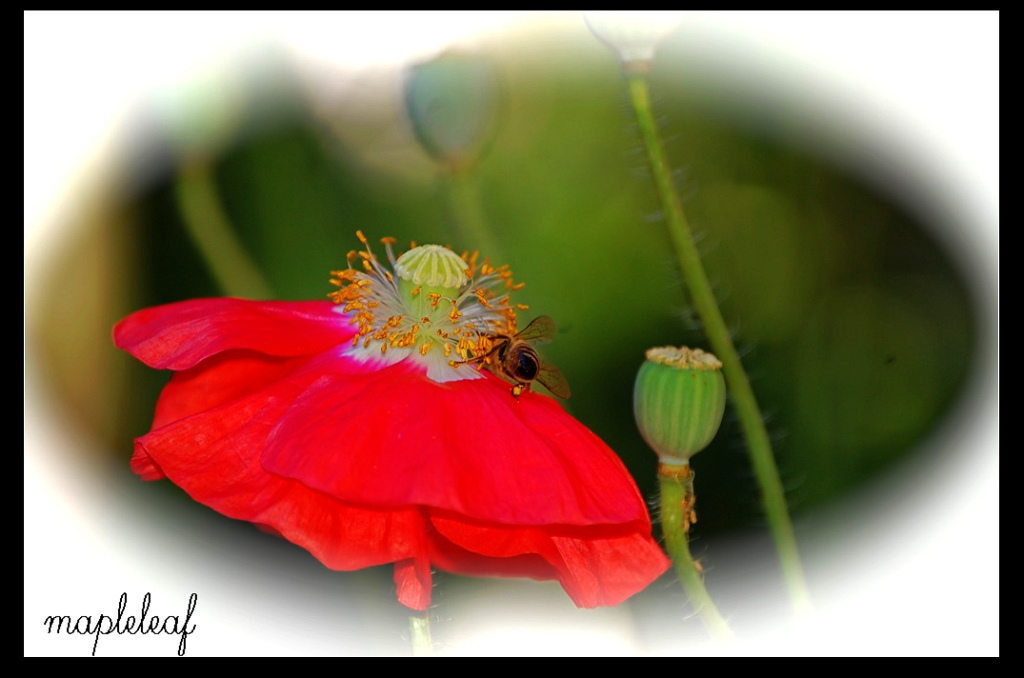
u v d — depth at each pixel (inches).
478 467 15.8
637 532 16.4
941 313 21.6
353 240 20.8
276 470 15.8
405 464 15.8
